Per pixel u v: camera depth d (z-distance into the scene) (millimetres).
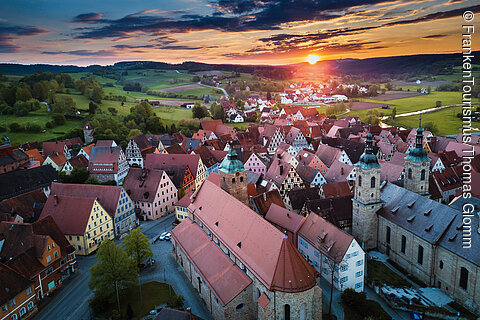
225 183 85875
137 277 72000
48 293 72062
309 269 57906
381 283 73375
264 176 130000
